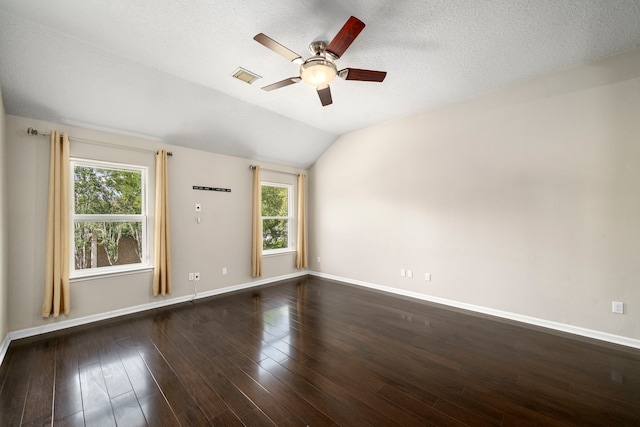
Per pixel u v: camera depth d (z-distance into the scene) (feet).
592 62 9.00
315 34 7.57
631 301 8.55
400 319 10.87
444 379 6.89
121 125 11.02
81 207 10.61
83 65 8.62
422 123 13.38
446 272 12.60
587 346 8.58
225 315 11.31
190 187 13.39
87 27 7.32
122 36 7.70
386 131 14.79
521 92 10.44
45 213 9.60
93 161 10.71
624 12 6.68
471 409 5.82
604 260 8.98
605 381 6.79
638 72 8.34
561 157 9.71
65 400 6.09
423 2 6.37
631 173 8.54
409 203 13.89
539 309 10.20
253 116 13.21
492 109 11.19
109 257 11.25
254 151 15.58
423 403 6.00
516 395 6.27
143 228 12.12
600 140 9.00
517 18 6.93
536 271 10.25
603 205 8.98
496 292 11.18
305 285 16.17
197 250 13.61
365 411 5.75
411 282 13.84
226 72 9.64
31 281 9.32
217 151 14.42
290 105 12.53
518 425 5.36
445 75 9.85
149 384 6.66
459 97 11.73
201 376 7.00
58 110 9.57
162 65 9.20
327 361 7.73
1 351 7.76
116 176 11.48
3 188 8.26
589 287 9.23
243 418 5.55
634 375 7.02
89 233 10.79
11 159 9.01
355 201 16.35
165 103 10.88
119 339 9.07
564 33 7.54
